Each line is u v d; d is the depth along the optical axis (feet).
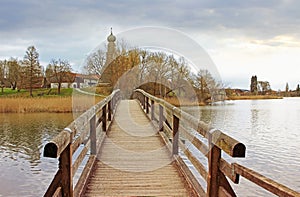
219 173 7.72
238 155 6.15
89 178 11.98
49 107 72.28
